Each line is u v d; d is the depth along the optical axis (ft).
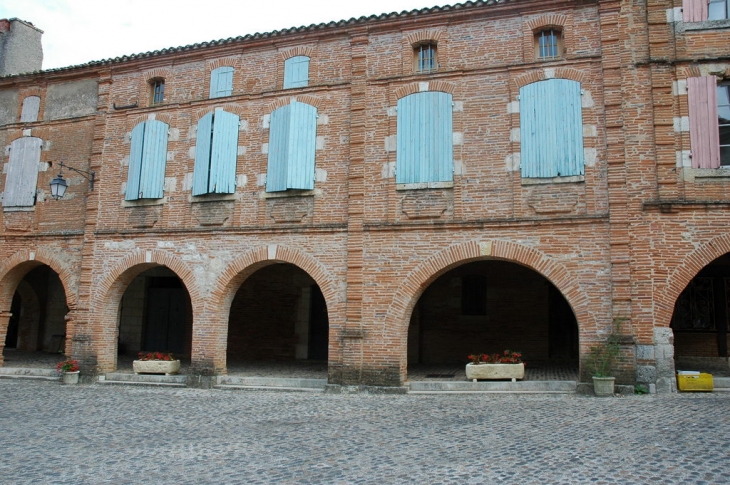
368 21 53.36
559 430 33.42
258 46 57.67
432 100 50.93
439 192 49.62
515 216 47.39
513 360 48.96
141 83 61.82
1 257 64.34
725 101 45.70
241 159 56.29
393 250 49.90
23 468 28.50
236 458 29.76
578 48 48.19
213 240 55.72
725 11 46.39
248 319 71.15
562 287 45.62
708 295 55.98
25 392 52.01
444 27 51.90
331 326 50.70
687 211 44.04
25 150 65.82
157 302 76.23
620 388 43.50
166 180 58.80
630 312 43.91
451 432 34.01
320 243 52.21
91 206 60.85
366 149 52.06
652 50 46.34
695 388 43.50
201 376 53.83
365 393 48.62
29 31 76.89
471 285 65.21
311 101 54.65
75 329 59.21
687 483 24.22
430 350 65.00
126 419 39.96
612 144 45.73
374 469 27.30
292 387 52.08
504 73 49.67
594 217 45.32
